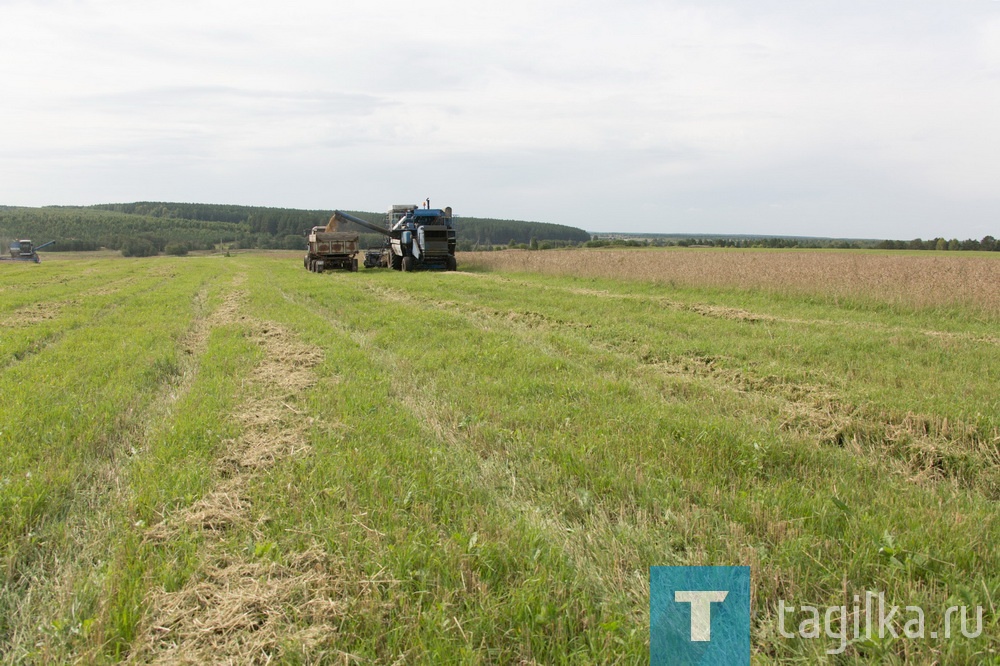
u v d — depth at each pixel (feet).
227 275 107.96
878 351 34.60
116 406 23.03
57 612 11.25
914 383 27.37
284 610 10.99
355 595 11.34
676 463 17.30
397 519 13.85
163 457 17.65
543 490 16.16
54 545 13.56
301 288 75.10
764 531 13.60
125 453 19.39
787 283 64.75
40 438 19.40
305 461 17.37
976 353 34.24
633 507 14.92
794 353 34.12
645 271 81.35
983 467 18.13
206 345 38.50
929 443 19.62
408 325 43.14
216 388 25.93
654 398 24.81
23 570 12.60
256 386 26.66
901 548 12.10
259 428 21.06
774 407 24.20
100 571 12.50
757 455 17.54
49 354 33.37
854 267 72.28
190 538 13.24
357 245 110.93
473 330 41.11
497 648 9.89
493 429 20.48
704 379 29.27
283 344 37.50
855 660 9.68
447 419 22.26
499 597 11.03
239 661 9.84
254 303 58.85
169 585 11.76
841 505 14.07
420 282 79.61
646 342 37.65
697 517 13.96
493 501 15.37
